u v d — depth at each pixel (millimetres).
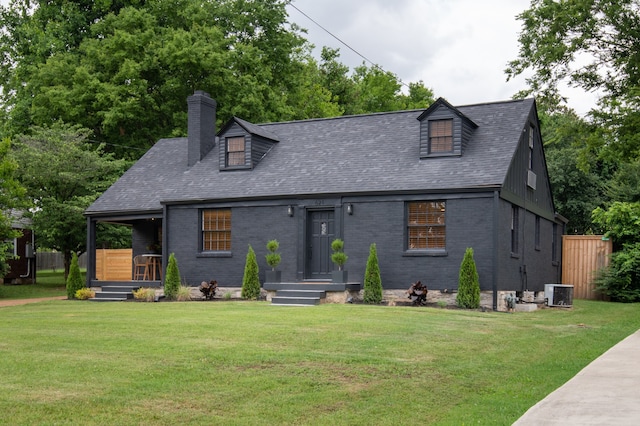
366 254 20344
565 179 36969
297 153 23531
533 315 17719
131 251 25812
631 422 6480
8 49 37844
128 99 32719
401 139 22219
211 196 22703
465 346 11500
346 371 9133
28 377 8352
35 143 29781
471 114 22250
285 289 20297
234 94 34562
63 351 10133
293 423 6883
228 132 23875
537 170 23922
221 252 22609
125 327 12742
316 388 8258
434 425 6922
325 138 23875
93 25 35469
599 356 11062
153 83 35094
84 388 7859
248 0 38219
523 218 21891
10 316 15312
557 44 20656
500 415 7258
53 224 29469
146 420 6781
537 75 21812
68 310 17219
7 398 7379
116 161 31234
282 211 21656
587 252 27531
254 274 21266
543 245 25141
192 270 23047
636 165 30766
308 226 21484
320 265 21328
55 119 34656
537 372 9727
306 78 49312
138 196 24609
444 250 19391
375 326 13133
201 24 36188
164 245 23438
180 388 7992
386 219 20109
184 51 31984
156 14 36562
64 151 29188
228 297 21719
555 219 26859
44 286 33062
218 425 6715
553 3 20547
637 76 20719
